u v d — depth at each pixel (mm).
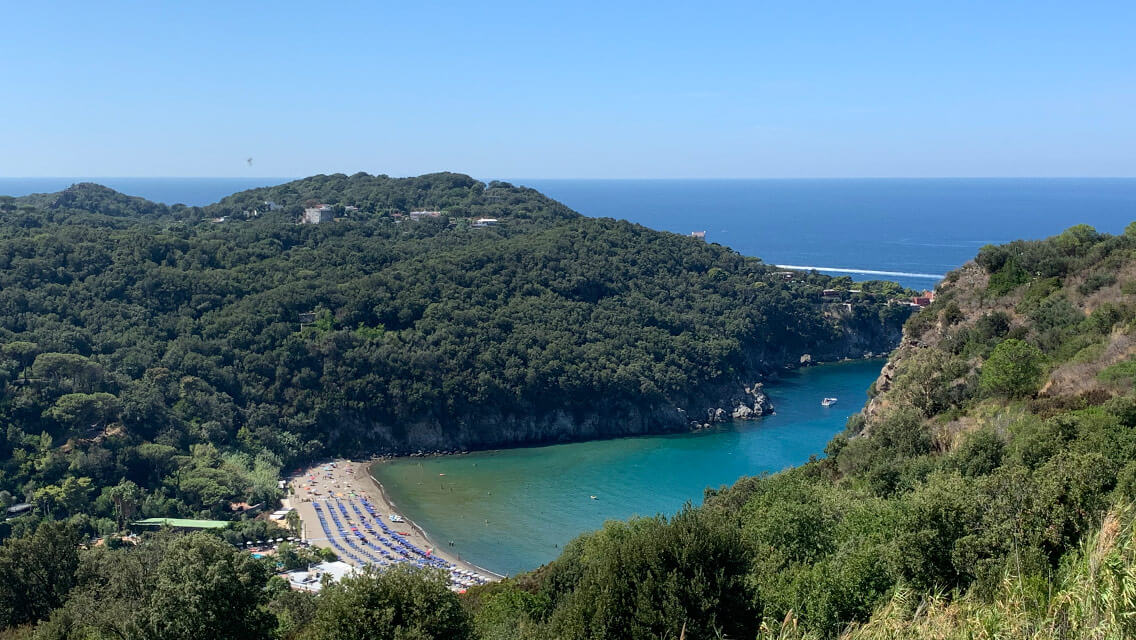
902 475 51781
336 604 33094
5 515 95438
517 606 52531
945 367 71938
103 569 53469
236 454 123312
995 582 27141
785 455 136125
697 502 113312
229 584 39875
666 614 30250
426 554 96812
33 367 115062
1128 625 18609
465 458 137750
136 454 110375
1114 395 54062
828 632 29469
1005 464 44719
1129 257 76750
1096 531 27594
